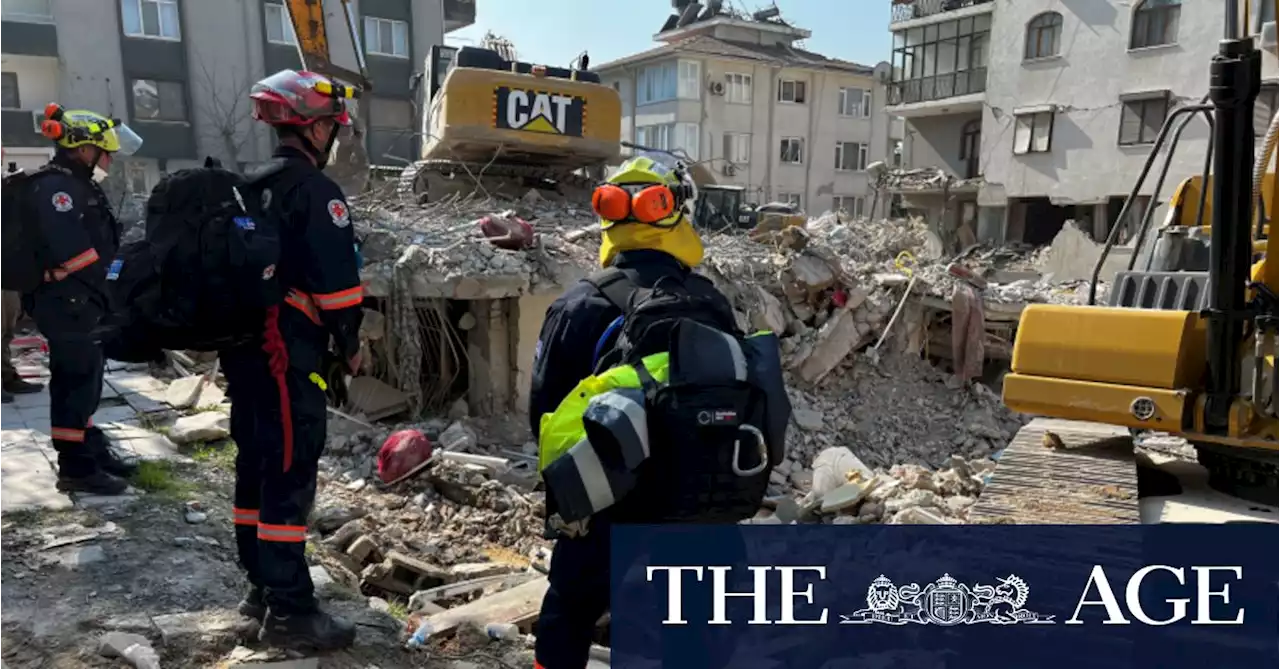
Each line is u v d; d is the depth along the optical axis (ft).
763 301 35.40
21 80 79.92
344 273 9.50
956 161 98.99
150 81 83.56
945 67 96.22
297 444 9.77
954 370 38.17
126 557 12.91
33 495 15.24
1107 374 11.07
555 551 8.49
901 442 35.37
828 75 120.06
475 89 34.04
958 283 39.42
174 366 27.61
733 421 7.43
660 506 7.58
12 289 14.15
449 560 17.39
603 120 36.37
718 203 53.42
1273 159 11.01
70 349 14.60
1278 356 9.71
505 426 28.58
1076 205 83.15
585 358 8.35
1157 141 13.21
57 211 13.80
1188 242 12.55
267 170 9.59
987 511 10.97
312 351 9.73
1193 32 72.84
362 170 39.73
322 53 38.55
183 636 10.62
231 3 85.51
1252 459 11.04
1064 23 81.76
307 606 10.34
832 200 123.44
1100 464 12.35
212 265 8.95
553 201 39.06
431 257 27.81
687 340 7.55
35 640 10.39
